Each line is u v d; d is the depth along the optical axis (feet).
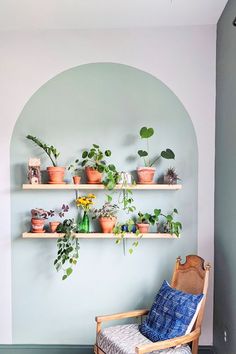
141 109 9.06
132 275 9.09
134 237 8.56
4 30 9.07
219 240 8.41
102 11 8.14
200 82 8.99
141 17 8.49
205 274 7.47
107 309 9.09
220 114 8.41
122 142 9.08
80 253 9.07
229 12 7.60
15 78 9.08
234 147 7.20
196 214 9.02
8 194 9.09
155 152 9.06
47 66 9.09
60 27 8.98
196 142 9.02
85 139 9.09
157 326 7.32
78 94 9.09
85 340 9.09
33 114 9.09
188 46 9.00
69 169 9.06
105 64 9.07
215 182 8.89
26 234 8.55
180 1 7.70
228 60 7.71
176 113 9.04
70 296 9.11
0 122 9.09
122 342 7.06
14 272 9.09
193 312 7.01
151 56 9.04
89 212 9.04
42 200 9.09
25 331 9.09
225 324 7.80
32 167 8.70
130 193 8.71
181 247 9.05
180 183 9.05
